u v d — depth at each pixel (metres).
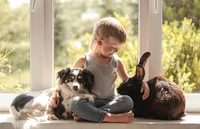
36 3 1.67
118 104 1.44
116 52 1.64
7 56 1.72
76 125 1.42
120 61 1.63
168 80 1.58
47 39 1.70
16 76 1.72
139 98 1.54
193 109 1.71
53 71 1.72
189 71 1.71
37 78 1.69
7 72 1.73
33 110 1.50
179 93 1.52
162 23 1.70
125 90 1.55
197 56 1.71
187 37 1.71
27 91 1.71
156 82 1.56
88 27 1.73
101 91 1.55
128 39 1.73
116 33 1.50
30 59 1.69
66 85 1.49
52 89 1.60
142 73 1.53
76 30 1.73
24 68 1.72
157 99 1.50
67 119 1.48
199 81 1.71
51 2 1.68
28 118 1.47
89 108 1.40
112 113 1.44
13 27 1.71
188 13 1.71
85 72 1.50
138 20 1.71
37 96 1.56
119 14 1.72
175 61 1.71
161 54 1.69
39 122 1.43
